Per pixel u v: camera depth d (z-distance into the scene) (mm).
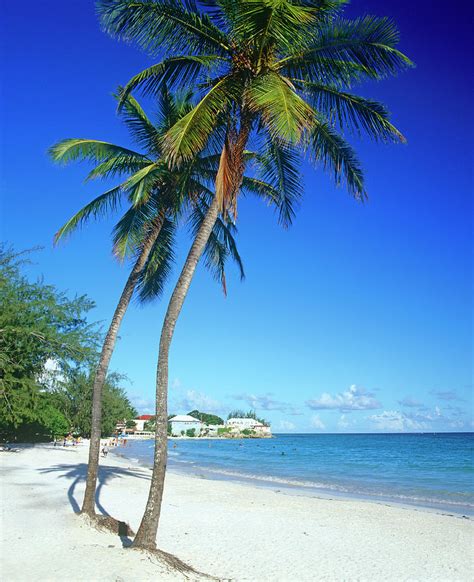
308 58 10219
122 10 9578
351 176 11156
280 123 7934
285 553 10750
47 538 9820
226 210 8922
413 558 10812
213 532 12516
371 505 18578
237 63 9750
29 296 33625
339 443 129125
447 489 26500
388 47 9797
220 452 74562
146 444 91500
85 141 13023
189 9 9719
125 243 14961
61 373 33656
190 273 9383
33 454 33688
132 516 13727
